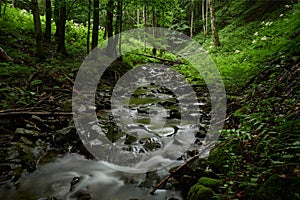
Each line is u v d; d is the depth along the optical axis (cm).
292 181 274
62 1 1239
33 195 402
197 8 3081
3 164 451
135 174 457
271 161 309
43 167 480
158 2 1423
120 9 1398
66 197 399
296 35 870
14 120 598
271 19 1750
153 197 394
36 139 558
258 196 282
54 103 743
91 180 443
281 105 450
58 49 1354
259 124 429
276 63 698
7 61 973
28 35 1406
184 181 404
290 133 346
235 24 2139
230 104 659
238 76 884
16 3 2198
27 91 764
